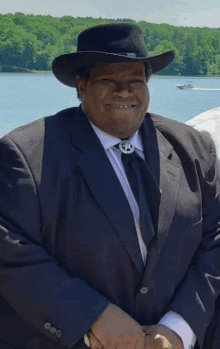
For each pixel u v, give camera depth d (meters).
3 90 50.25
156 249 1.90
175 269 1.98
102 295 1.84
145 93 1.95
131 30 1.94
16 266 1.77
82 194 1.86
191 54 121.38
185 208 1.99
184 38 120.75
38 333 1.88
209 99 39.06
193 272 2.07
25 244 1.77
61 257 1.87
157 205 1.93
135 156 1.99
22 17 123.50
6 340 1.93
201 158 2.13
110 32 1.93
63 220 1.85
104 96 1.89
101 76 1.89
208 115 3.06
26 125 1.97
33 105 30.36
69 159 1.90
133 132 1.99
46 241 1.86
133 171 1.96
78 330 1.74
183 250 2.01
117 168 1.97
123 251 1.86
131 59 1.85
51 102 32.78
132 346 1.80
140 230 1.90
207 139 2.23
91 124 1.99
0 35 121.38
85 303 1.76
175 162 2.07
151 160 2.01
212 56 122.50
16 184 1.81
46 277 1.77
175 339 1.88
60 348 1.84
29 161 1.84
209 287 2.03
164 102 33.94
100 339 1.78
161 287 1.94
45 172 1.84
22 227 1.79
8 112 25.81
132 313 1.92
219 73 121.56
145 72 2.04
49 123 1.98
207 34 123.44
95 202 1.86
